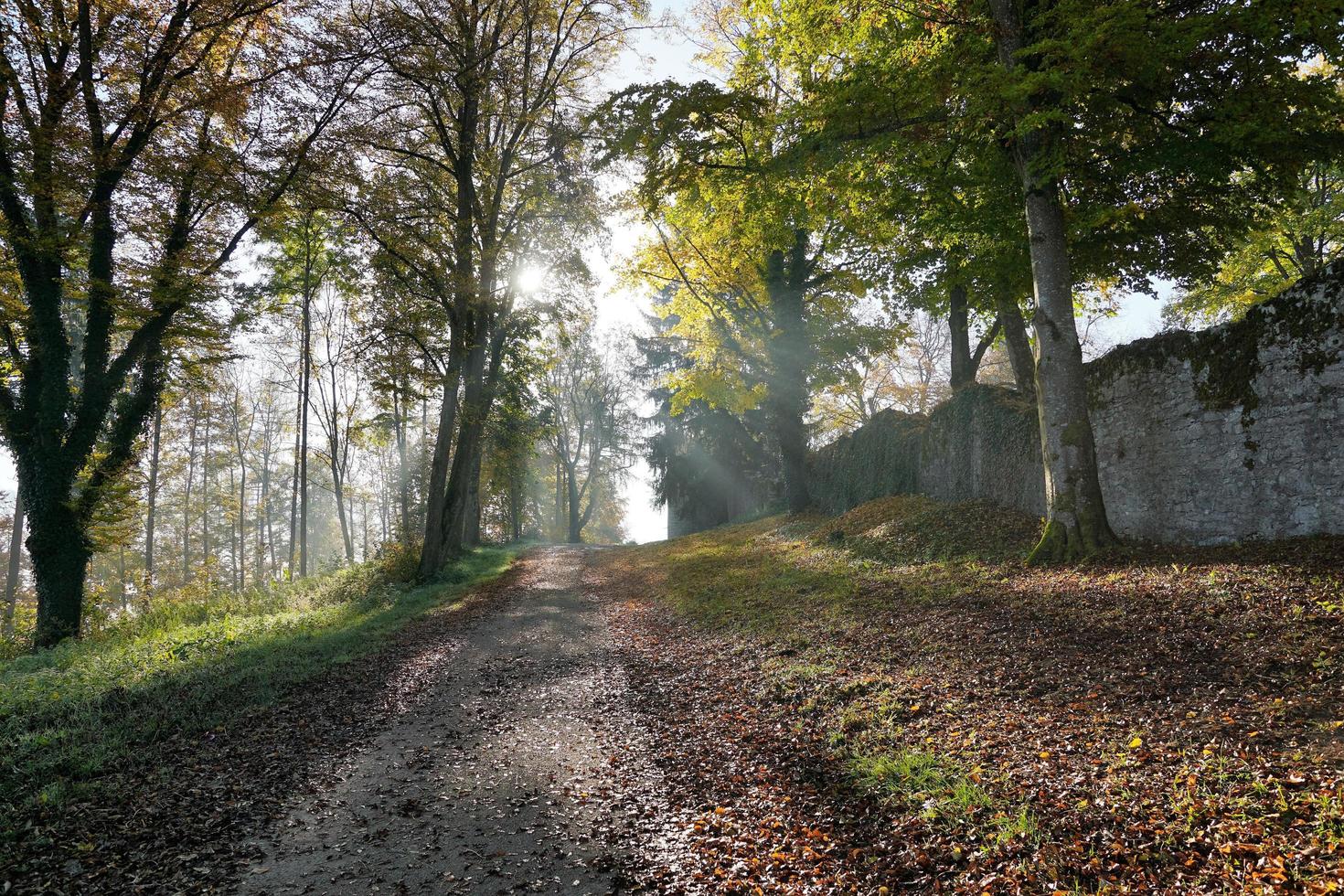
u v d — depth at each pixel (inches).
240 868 169.3
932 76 405.1
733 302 850.1
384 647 439.8
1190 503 397.7
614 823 193.5
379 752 251.4
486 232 799.1
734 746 242.1
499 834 188.2
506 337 998.4
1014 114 396.2
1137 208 466.9
